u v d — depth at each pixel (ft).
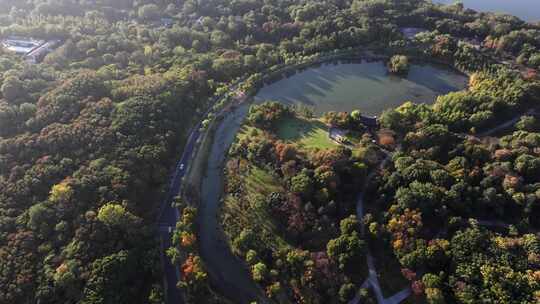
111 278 561.43
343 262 613.11
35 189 649.20
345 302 587.68
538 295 542.98
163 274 624.18
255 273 605.73
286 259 622.95
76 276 559.38
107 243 603.26
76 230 603.26
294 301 596.70
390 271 620.90
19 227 603.67
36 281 555.69
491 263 582.76
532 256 587.27
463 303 558.56
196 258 612.29
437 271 605.31
